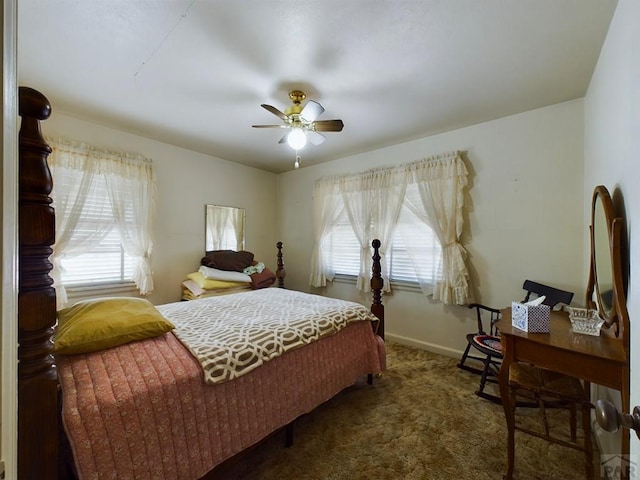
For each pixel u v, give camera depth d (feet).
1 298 1.43
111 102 7.87
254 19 4.92
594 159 6.45
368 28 5.13
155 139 10.71
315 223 13.62
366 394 7.27
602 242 5.04
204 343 4.70
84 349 4.09
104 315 4.59
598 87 6.00
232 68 6.33
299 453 5.27
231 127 9.57
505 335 4.66
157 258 10.94
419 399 7.03
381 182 11.36
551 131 7.95
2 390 1.45
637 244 2.28
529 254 8.33
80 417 3.22
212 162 12.76
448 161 9.54
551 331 4.75
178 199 11.56
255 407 4.66
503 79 6.70
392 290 11.31
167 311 6.84
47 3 4.55
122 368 3.90
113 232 9.73
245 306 7.43
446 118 8.82
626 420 1.99
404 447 5.41
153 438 3.60
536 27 5.05
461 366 8.75
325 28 5.13
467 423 6.11
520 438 5.65
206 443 4.05
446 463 5.02
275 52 5.79
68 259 8.87
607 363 3.76
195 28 5.14
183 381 3.94
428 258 10.32
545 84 6.90
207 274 11.19
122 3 4.58
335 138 10.47
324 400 5.87
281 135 10.27
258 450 5.34
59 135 8.53
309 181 14.47
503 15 4.79
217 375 4.20
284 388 5.14
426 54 5.82
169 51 5.75
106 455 3.27
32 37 5.31
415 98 7.62
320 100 7.74
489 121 8.99
